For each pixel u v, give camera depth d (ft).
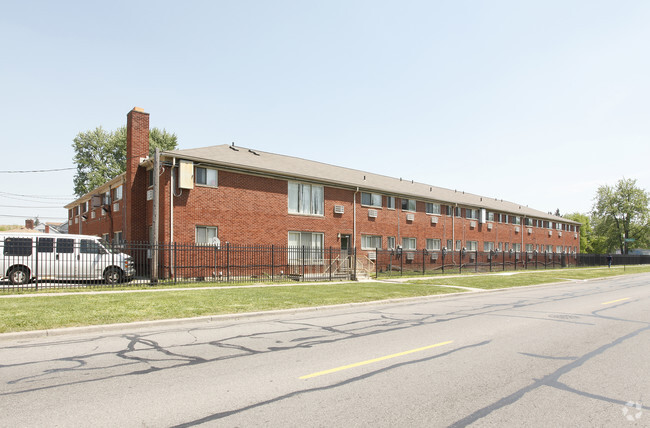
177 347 23.44
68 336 25.99
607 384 17.35
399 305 44.11
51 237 53.88
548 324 31.83
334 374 18.45
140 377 17.84
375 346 23.93
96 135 160.56
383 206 99.55
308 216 82.23
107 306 34.65
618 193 254.27
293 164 88.02
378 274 88.33
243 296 43.88
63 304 34.96
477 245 129.49
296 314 36.45
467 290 59.98
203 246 61.46
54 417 13.46
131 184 72.28
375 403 14.94
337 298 45.09
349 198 91.04
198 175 67.21
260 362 20.36
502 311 39.29
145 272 70.69
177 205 64.39
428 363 20.35
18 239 51.85
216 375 18.20
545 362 20.71
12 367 19.20
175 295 43.32
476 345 24.35
